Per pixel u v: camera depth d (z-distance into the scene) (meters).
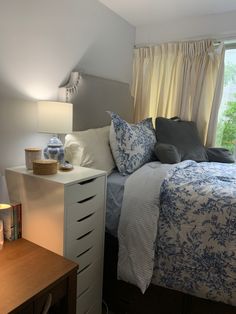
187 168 1.83
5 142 1.64
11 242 1.27
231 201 1.27
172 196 1.39
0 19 1.50
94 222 1.43
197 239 1.31
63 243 1.24
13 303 0.85
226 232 1.25
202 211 1.31
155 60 2.77
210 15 2.50
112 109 2.44
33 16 1.70
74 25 2.05
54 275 1.01
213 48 2.49
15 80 1.65
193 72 2.58
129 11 2.47
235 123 2.63
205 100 2.55
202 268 1.30
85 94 2.08
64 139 1.95
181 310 1.42
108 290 1.64
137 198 1.46
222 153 2.40
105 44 2.43
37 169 1.35
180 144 2.25
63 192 1.21
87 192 1.35
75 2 2.03
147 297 1.50
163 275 1.39
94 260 1.46
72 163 1.73
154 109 2.83
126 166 1.76
